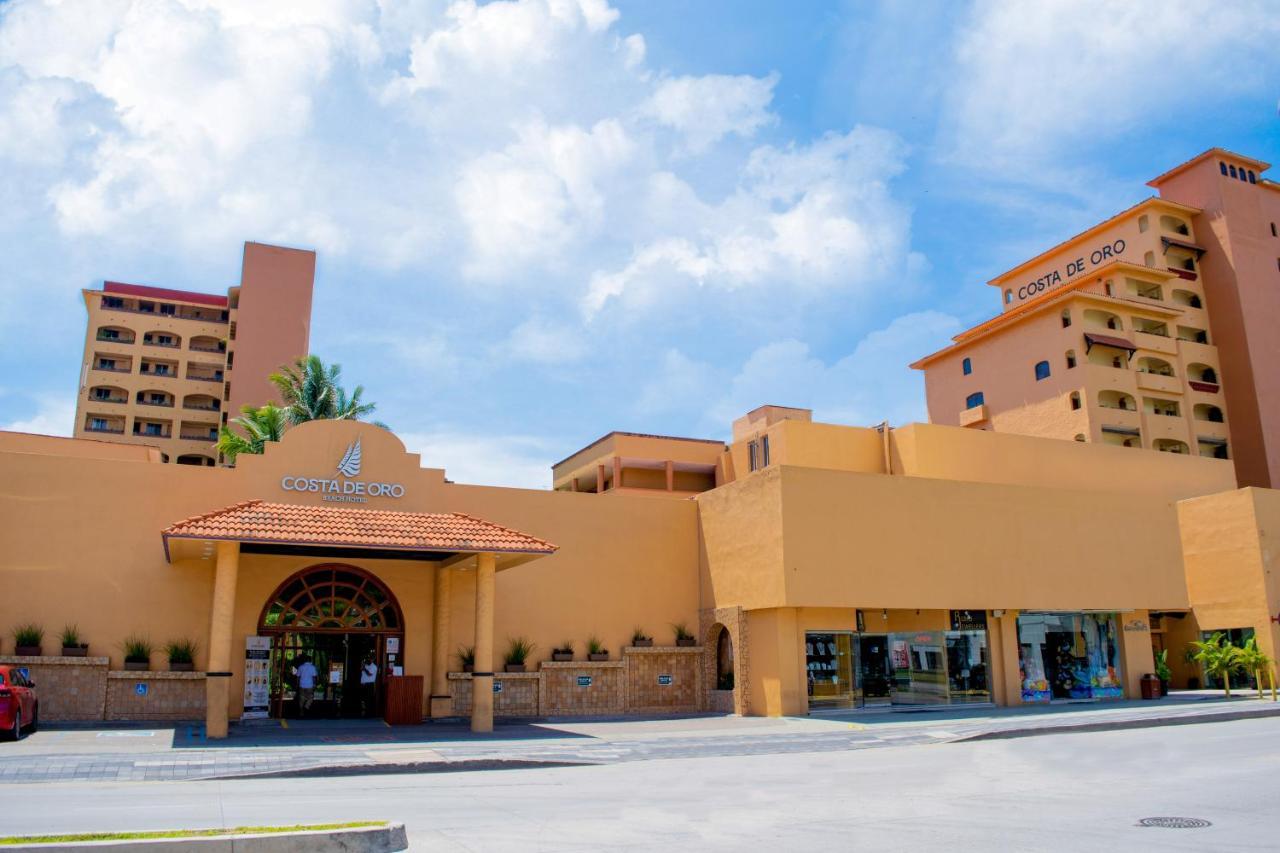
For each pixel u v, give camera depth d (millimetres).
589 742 19234
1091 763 15438
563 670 27250
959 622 28578
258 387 73250
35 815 10078
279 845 7992
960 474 34000
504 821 9883
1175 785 12422
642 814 10391
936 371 69000
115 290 77562
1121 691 31156
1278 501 35906
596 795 12156
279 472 25297
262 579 24516
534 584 27797
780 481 25953
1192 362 63469
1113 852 7941
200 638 23906
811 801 11438
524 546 22281
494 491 27906
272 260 76375
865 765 15828
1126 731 21656
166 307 79125
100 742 18062
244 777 13992
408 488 26688
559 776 14594
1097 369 58344
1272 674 30594
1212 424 63000
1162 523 33156
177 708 23109
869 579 26625
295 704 24406
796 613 26203
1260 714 25203
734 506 28297
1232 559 35406
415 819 10016
